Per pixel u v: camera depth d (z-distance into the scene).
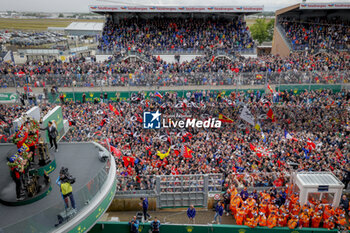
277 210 17.05
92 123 28.00
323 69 39.59
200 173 20.09
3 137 18.45
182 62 42.94
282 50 52.38
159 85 35.25
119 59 44.09
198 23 52.38
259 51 72.38
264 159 22.09
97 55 45.56
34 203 12.70
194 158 22.47
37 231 10.96
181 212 18.83
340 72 34.75
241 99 32.69
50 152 16.11
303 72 34.81
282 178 19.70
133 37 48.00
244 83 35.12
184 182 19.03
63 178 11.80
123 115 30.41
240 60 43.66
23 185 13.18
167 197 19.08
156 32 49.47
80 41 79.81
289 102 32.88
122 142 24.94
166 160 22.02
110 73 37.41
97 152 17.73
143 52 44.53
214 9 47.16
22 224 10.51
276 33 56.09
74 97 35.09
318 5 46.91
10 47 70.31
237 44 47.22
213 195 19.31
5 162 15.95
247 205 17.00
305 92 33.78
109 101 35.00
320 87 35.28
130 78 34.97
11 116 27.70
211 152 22.98
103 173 14.52
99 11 48.50
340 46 45.78
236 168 21.11
